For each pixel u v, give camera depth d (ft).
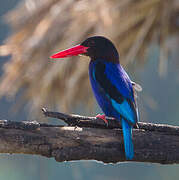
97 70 25.58
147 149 20.34
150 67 108.88
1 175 120.47
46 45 38.52
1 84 40.42
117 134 20.13
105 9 36.94
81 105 41.52
